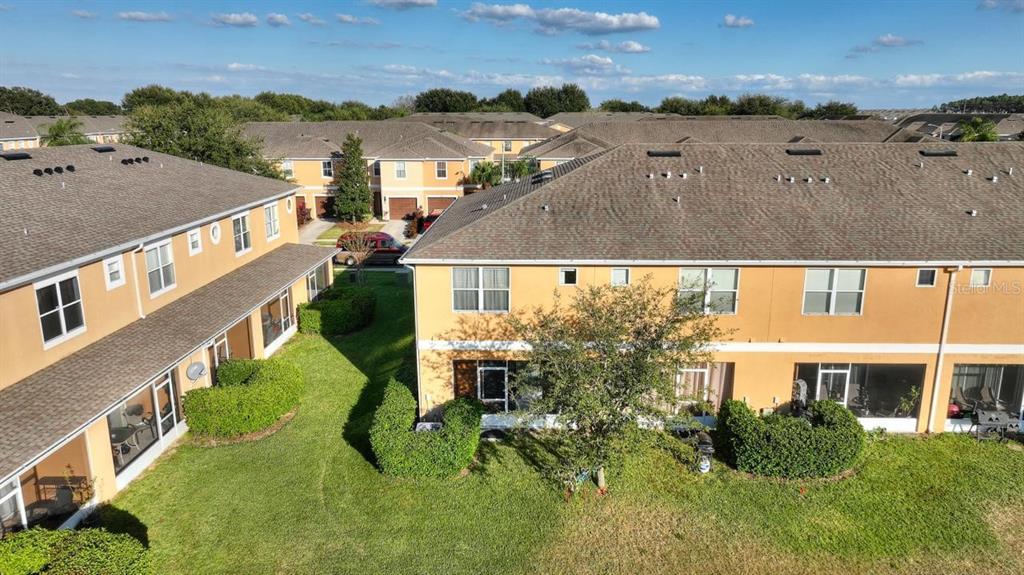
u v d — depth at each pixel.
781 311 18.94
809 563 14.02
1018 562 14.04
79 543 11.87
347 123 70.62
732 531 15.02
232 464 17.61
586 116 98.38
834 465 16.91
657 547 14.51
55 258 15.91
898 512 15.67
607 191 21.09
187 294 22.62
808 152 22.80
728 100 125.81
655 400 15.42
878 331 19.06
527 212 20.22
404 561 14.03
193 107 46.09
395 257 41.97
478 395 20.34
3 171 20.39
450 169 56.09
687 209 20.25
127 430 16.69
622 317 15.47
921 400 19.59
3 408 13.70
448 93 142.75
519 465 17.72
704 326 16.95
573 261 18.33
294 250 31.58
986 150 22.62
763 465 16.95
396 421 17.86
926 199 20.41
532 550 14.41
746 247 18.66
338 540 14.63
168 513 15.39
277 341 26.45
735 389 19.72
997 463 17.83
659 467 17.52
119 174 24.78
